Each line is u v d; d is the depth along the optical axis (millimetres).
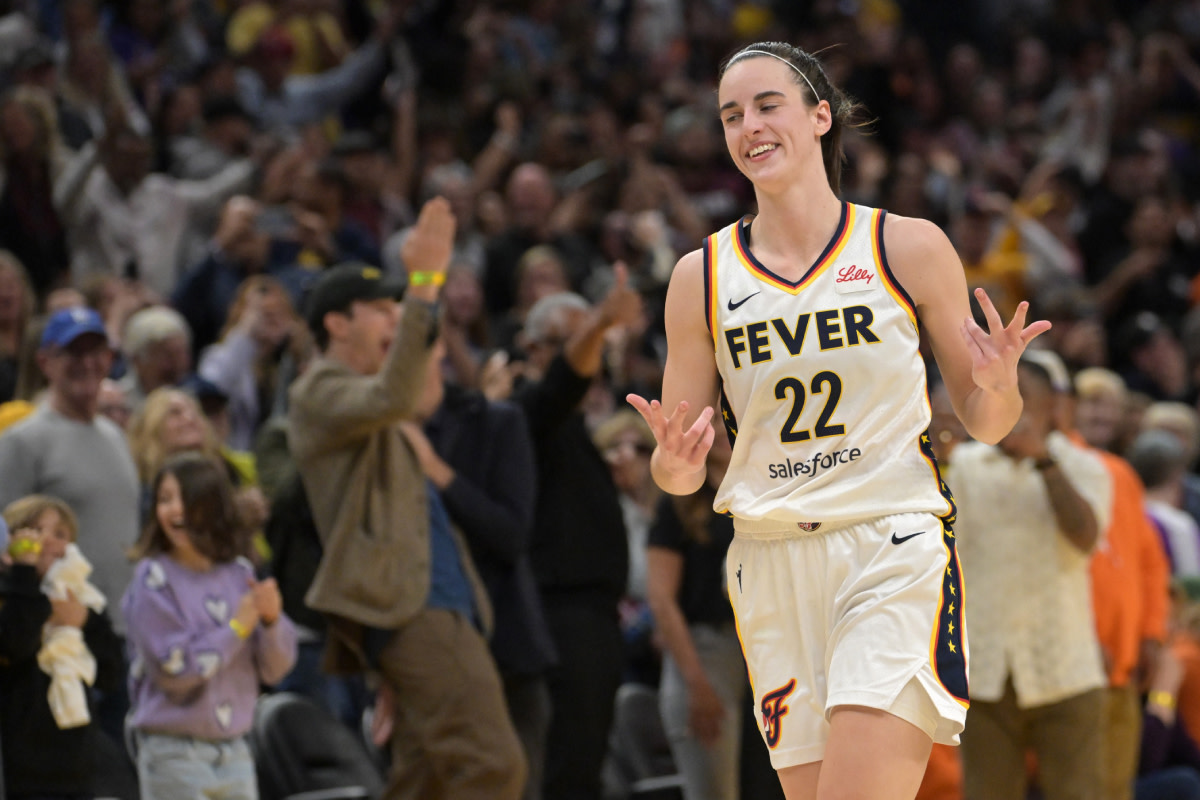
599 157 31766
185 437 16828
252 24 33500
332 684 18078
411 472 14297
